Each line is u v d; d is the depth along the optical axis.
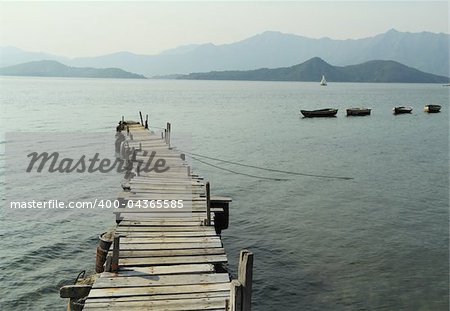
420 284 17.20
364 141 57.59
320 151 49.25
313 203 28.53
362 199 29.64
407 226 24.11
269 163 41.88
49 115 79.62
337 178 35.94
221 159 43.72
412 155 47.47
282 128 70.56
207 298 10.44
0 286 16.84
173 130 65.31
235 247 21.03
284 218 25.38
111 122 70.56
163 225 15.20
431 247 21.03
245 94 195.12
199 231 14.70
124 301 10.19
